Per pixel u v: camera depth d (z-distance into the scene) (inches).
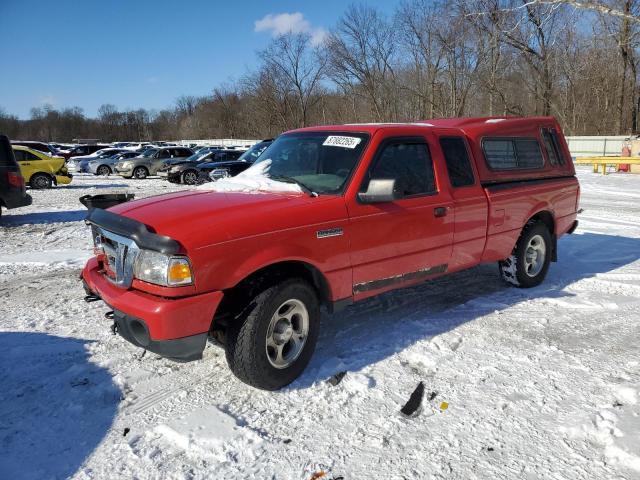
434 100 1535.4
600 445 113.7
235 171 536.1
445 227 177.3
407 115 1691.7
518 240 216.8
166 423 123.6
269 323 132.9
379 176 159.3
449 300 210.5
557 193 232.4
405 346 164.9
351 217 149.3
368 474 105.9
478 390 137.4
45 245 345.7
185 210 135.2
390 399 134.0
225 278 126.0
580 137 1330.0
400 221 162.1
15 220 462.9
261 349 131.7
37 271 272.4
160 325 119.7
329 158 164.7
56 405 133.2
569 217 246.2
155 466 109.1
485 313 194.5
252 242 129.7
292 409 130.1
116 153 1362.0
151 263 124.0
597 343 166.6
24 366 154.6
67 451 114.5
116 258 135.1
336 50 1644.9
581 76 1560.0
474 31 1240.8
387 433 119.5
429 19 1406.3
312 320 144.5
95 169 1200.8
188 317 121.7
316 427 122.3
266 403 133.0
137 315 122.8
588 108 1702.8
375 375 146.3
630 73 1476.4
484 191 193.8
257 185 161.9
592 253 295.1
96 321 192.4
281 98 2027.6
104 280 143.6
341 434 119.6
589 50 1428.4
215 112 3031.5
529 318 189.2
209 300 123.9
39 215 494.3
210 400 134.8
